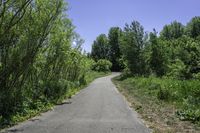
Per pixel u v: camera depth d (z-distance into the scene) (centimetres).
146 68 6150
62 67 3017
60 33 2175
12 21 1487
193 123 1297
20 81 1730
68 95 2619
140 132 1114
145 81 3538
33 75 2062
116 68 12044
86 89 3625
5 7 1405
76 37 3372
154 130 1149
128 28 6481
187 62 4134
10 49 1555
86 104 2042
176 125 1252
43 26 1725
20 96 1661
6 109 1438
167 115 1516
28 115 1509
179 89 2195
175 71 3909
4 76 1541
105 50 12638
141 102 2134
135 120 1389
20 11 1505
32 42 1650
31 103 1728
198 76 3434
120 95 2747
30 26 1638
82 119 1413
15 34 1539
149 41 6141
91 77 6606
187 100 1769
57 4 1825
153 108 1791
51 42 2091
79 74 4503
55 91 2381
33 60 1750
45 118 1448
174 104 1925
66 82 2800
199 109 1490
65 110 1744
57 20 1961
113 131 1130
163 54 5778
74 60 3500
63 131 1127
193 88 2080
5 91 1534
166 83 2680
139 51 6325
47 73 2392
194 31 10362
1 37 1430
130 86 4006
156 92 2542
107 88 3772
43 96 2020
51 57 2291
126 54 6419
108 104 2033
